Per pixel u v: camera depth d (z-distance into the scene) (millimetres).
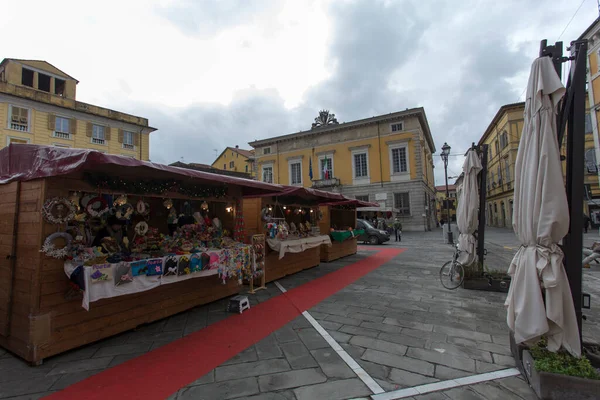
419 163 28000
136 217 5387
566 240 3031
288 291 6227
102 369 3109
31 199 3416
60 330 3385
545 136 2891
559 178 2820
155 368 3123
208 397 2609
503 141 32156
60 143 22969
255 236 6367
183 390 2723
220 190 5805
